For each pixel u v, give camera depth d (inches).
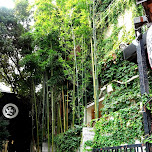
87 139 233.3
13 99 430.0
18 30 401.7
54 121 336.5
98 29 320.5
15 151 409.1
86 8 295.1
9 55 402.9
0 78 423.5
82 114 296.0
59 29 305.9
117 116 195.8
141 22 153.9
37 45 350.3
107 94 260.5
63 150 279.1
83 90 295.3
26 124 423.8
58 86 333.1
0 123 340.2
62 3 293.1
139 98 211.2
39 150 379.6
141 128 173.0
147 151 140.8
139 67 155.9
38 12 314.7
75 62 285.1
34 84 386.3
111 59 253.3
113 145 192.1
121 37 260.7
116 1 289.0
